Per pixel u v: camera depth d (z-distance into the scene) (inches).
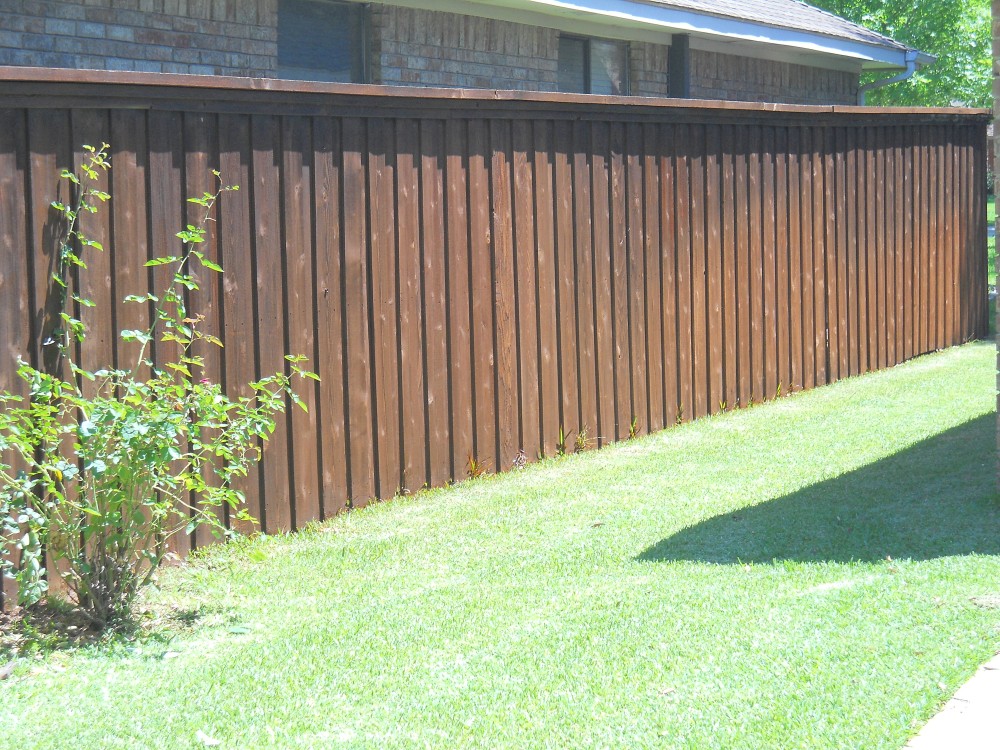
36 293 219.8
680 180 373.7
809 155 430.0
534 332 326.3
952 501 256.4
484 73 466.6
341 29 418.9
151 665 185.3
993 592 191.9
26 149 218.1
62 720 163.3
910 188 486.9
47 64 329.1
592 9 475.8
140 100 234.8
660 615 192.9
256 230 258.7
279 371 264.8
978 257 537.6
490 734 151.6
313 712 162.4
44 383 199.9
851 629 179.2
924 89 1369.3
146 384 211.9
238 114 254.1
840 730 145.6
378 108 282.0
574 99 327.6
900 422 352.5
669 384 372.2
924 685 156.8
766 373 412.5
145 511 222.4
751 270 404.5
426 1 434.0
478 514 275.1
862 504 259.1
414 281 294.4
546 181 328.2
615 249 351.3
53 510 203.2
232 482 256.4
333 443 277.6
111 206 231.9
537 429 329.7
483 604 207.3
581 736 149.1
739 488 284.8
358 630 196.7
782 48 612.7
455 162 303.0
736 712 152.7
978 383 414.9
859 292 458.3
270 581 231.5
